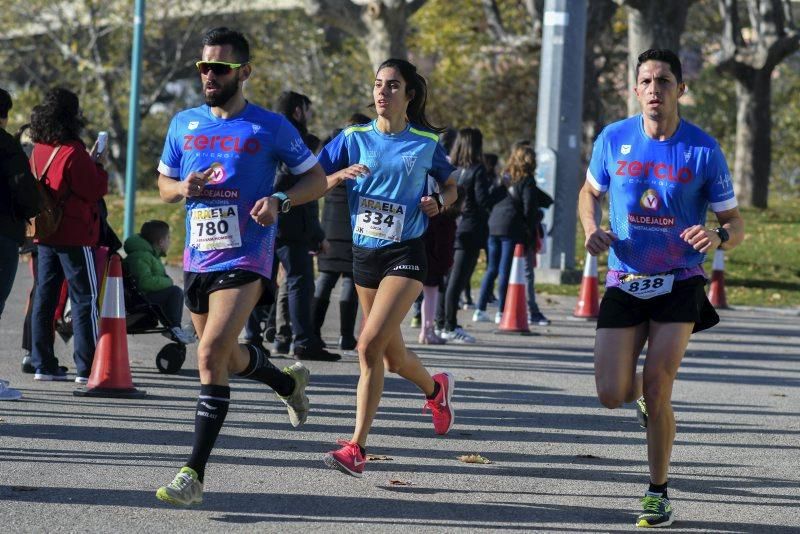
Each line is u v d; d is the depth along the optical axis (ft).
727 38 241.35
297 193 39.29
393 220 44.04
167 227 67.31
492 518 38.24
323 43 289.94
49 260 59.67
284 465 44.68
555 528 37.37
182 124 39.81
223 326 37.96
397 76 44.27
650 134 38.55
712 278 121.19
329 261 73.51
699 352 85.46
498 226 93.09
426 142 44.47
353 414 55.31
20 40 277.23
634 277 38.50
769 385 70.33
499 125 261.44
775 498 42.39
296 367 46.29
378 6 184.14
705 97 308.19
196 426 37.60
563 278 126.21
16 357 69.82
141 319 65.31
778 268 148.97
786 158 317.42
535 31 203.41
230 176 38.78
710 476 45.60
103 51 285.23
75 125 58.13
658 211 38.22
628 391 38.75
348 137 44.98
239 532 35.60
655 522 37.83
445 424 50.29
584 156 221.25
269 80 287.48
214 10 271.08
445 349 80.07
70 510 37.45
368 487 41.73
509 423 54.80
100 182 58.23
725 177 38.32
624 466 46.83
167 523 36.35
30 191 52.60
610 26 247.50
